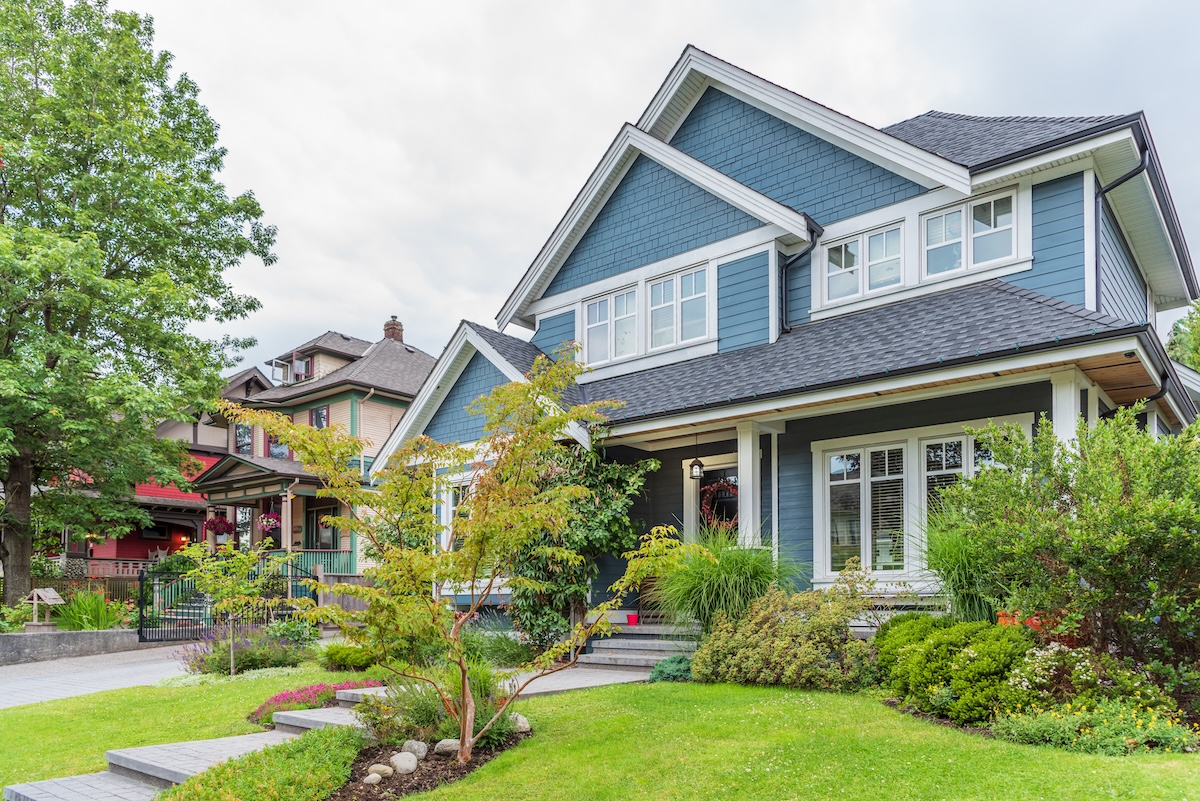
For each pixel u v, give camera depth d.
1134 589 7.00
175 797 5.86
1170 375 10.25
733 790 5.68
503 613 14.43
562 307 16.23
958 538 8.82
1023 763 5.70
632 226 15.34
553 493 7.54
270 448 31.39
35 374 18.75
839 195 13.18
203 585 13.33
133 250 21.98
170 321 22.53
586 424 12.54
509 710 7.66
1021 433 8.02
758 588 10.23
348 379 28.14
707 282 14.01
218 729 8.94
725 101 14.95
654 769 6.21
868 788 5.48
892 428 11.30
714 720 7.43
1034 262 11.03
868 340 11.26
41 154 19.28
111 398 19.56
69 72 20.31
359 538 25.97
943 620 8.77
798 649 8.91
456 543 7.60
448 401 15.98
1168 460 7.09
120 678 13.65
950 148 12.68
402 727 7.43
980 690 7.07
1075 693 6.85
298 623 14.89
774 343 12.88
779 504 12.30
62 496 21.86
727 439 13.32
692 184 14.47
